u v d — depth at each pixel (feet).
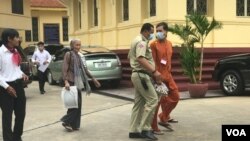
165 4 49.32
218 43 52.19
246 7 54.39
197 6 52.06
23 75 23.16
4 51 21.99
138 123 24.57
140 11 55.21
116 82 49.96
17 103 22.70
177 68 46.32
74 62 26.55
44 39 111.14
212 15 52.29
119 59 51.08
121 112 33.01
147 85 23.44
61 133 26.25
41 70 46.55
